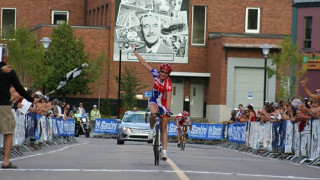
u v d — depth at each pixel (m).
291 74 54.84
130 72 61.34
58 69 60.25
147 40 63.81
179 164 18.84
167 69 18.41
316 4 63.00
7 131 16.62
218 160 22.44
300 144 24.97
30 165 17.55
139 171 15.80
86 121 55.12
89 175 14.65
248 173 16.67
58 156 22.06
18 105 21.73
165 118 18.52
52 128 34.94
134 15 63.78
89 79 61.31
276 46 61.03
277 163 22.73
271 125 29.47
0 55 17.47
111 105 63.31
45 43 45.66
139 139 40.69
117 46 63.91
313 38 62.97
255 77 61.81
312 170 19.64
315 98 23.14
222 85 61.19
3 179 13.73
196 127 49.84
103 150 27.98
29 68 51.25
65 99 62.41
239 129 38.00
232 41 60.84
